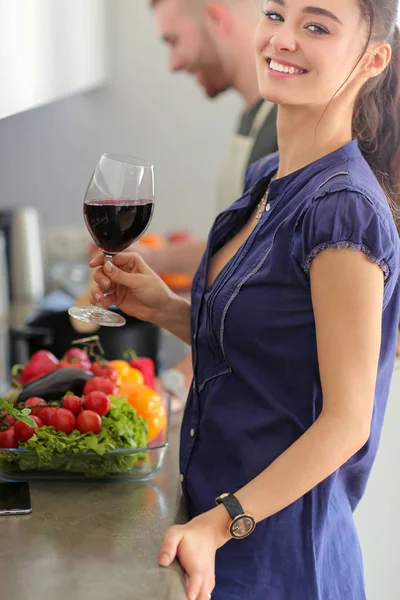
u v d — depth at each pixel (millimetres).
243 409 1416
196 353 1500
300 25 1360
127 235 1503
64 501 1473
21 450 1497
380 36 1386
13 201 4590
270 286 1363
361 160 1399
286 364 1373
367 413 1249
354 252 1258
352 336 1250
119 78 4438
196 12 2898
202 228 4551
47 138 4531
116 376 1700
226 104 4418
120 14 4352
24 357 3363
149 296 1662
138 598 1153
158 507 1470
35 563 1242
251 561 1397
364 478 1538
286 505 1268
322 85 1377
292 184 1407
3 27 2059
